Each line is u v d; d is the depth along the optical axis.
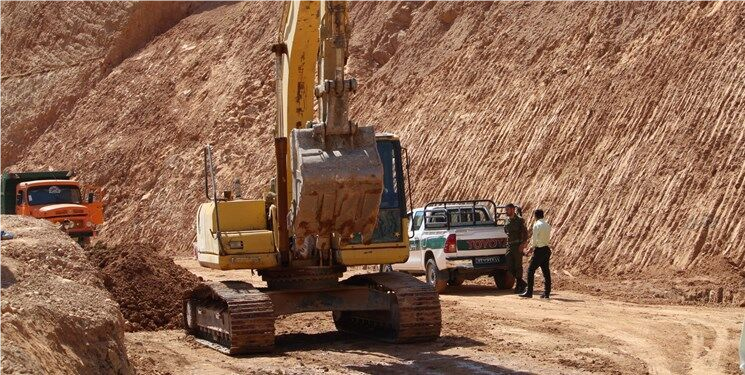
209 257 14.30
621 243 21.22
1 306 8.32
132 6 51.28
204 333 14.49
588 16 27.62
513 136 26.88
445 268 20.52
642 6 26.22
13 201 29.78
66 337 8.95
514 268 19.83
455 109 30.11
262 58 42.66
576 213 22.97
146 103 46.47
